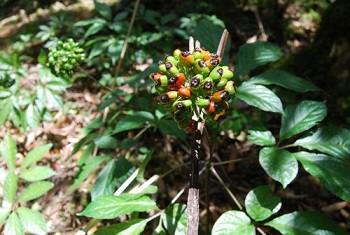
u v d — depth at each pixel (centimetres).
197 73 21
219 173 46
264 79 28
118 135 51
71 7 75
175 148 50
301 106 26
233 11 68
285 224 24
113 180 32
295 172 23
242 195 44
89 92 59
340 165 24
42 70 35
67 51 34
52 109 57
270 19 65
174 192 46
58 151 53
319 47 56
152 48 58
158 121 32
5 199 27
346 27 54
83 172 34
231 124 43
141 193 25
